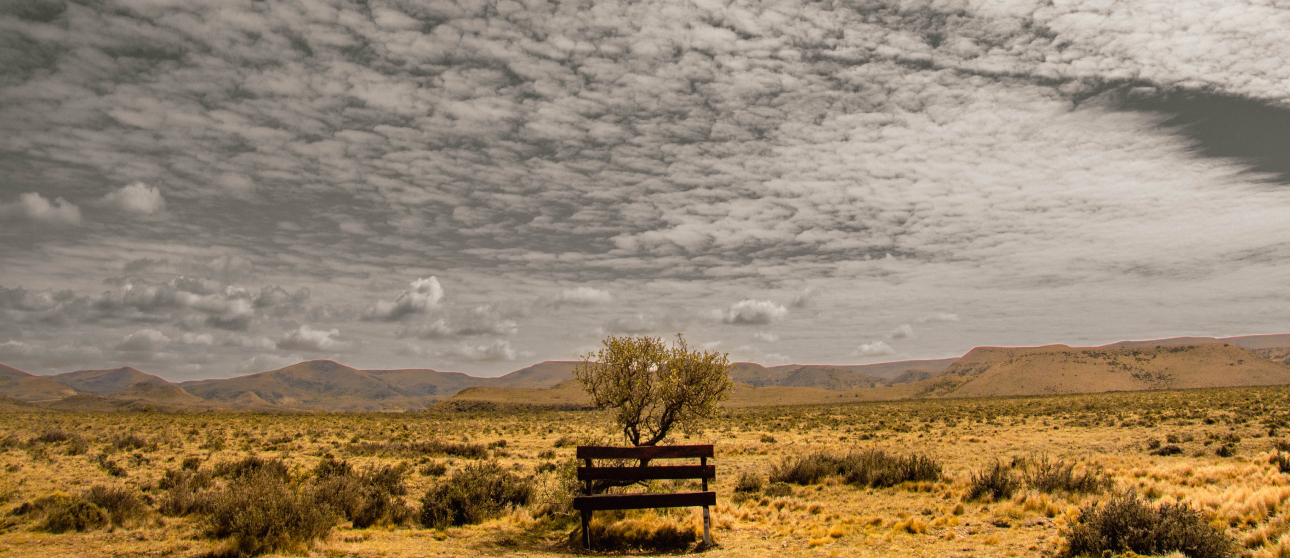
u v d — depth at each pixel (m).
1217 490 15.95
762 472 27.28
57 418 79.50
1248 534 10.51
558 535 14.34
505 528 15.25
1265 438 34.09
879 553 11.77
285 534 12.37
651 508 14.01
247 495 13.80
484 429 67.94
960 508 15.68
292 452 38.81
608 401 17.48
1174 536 9.87
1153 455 29.58
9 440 41.09
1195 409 66.88
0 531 14.27
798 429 60.38
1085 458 28.97
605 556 12.20
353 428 67.19
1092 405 85.62
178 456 34.47
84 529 14.34
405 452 38.56
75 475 25.31
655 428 17.84
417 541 13.70
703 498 12.98
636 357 17.39
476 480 17.75
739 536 13.88
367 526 15.44
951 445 39.03
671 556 12.15
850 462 23.64
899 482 21.03
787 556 11.83
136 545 12.80
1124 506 10.66
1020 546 11.68
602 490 15.48
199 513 16.47
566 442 46.03
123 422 71.25
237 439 47.44
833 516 15.96
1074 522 12.29
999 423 60.19
